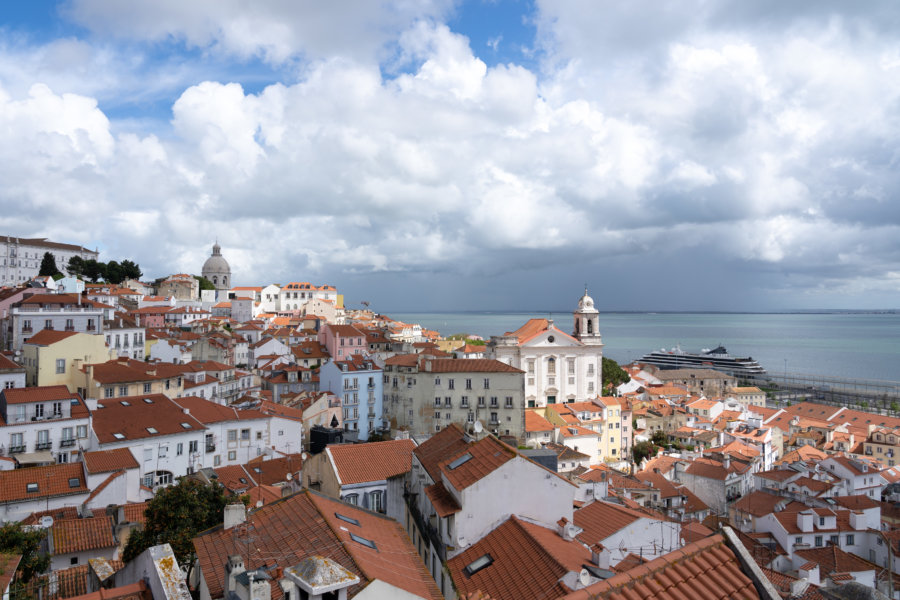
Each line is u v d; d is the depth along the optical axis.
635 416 179.25
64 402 80.00
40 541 49.59
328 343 181.12
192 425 89.56
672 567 19.08
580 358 174.50
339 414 132.75
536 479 37.38
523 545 33.44
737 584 18.62
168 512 43.75
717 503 110.00
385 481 51.38
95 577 35.91
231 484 80.44
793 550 73.06
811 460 111.94
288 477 77.25
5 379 94.06
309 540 29.20
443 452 45.38
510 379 137.25
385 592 23.97
